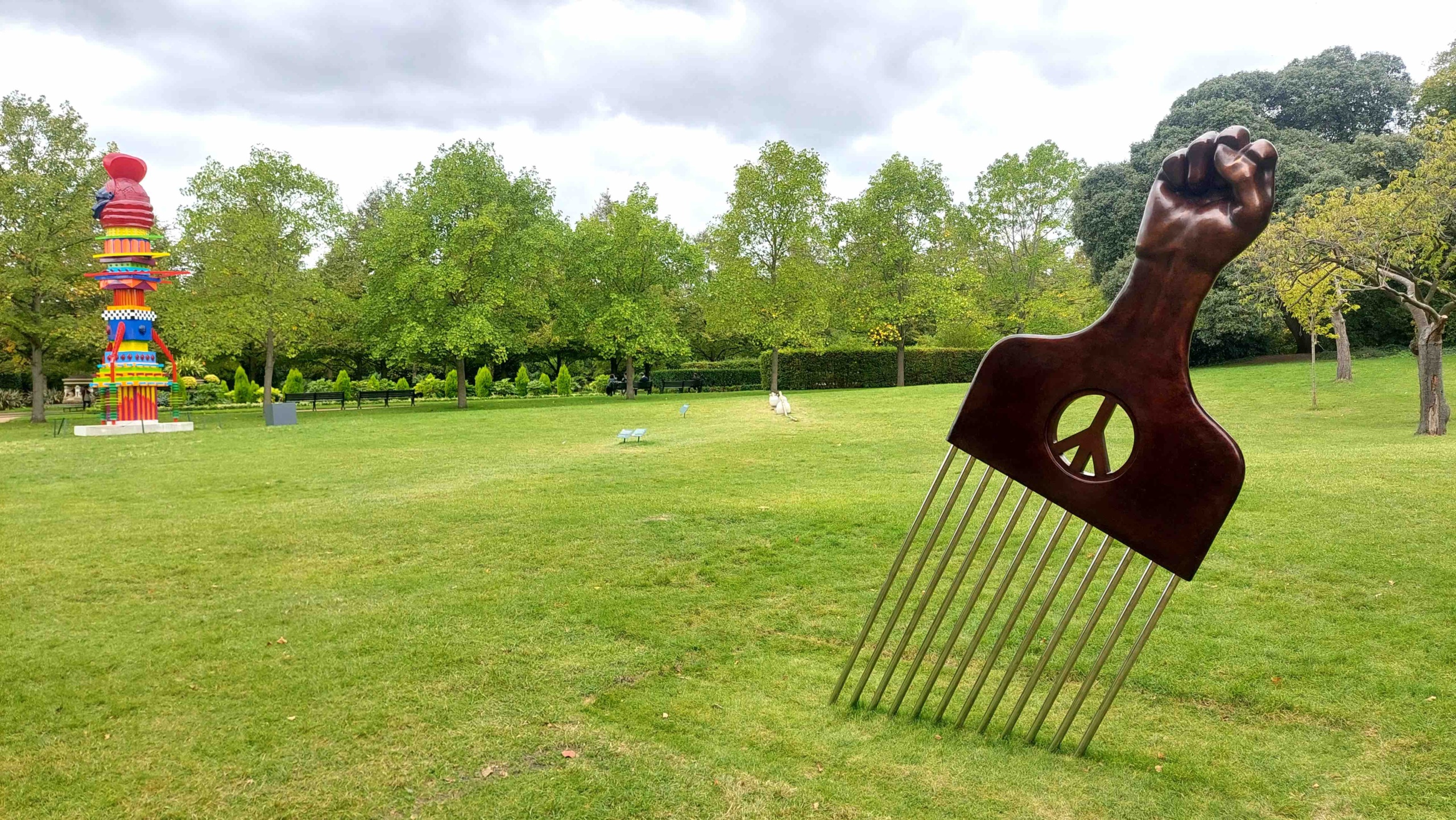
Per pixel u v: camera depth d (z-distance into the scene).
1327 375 29.03
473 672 5.91
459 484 13.52
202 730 4.98
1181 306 4.04
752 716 5.31
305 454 17.95
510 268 34.25
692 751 4.81
